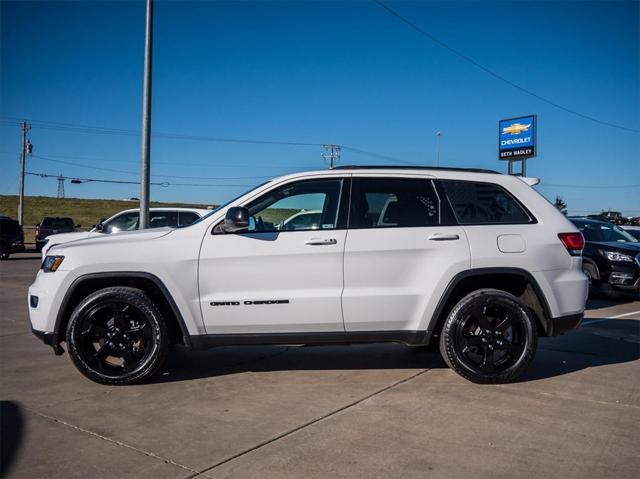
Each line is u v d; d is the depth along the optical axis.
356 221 4.96
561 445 3.60
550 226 5.14
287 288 4.85
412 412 4.20
